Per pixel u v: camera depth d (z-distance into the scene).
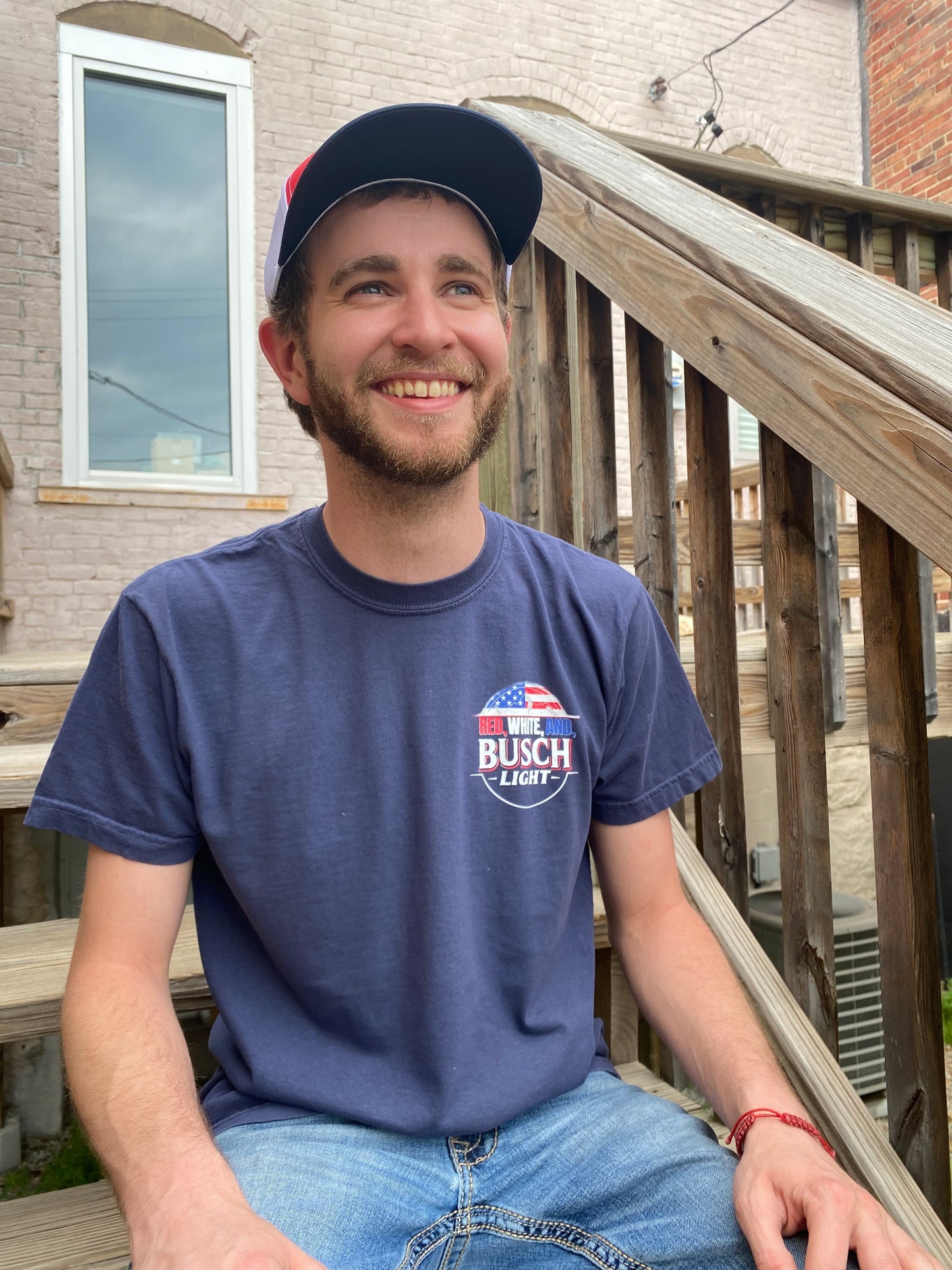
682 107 5.49
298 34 4.55
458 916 0.90
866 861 3.42
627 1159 0.87
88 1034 0.82
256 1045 0.89
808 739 1.15
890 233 2.03
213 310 4.48
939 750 3.16
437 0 4.86
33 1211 1.04
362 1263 0.77
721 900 1.24
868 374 0.90
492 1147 0.89
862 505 1.02
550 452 1.63
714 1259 0.77
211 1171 0.73
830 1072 1.08
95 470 4.29
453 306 0.97
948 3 5.32
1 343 4.00
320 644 0.93
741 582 3.90
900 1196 0.98
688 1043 0.93
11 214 4.03
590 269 1.39
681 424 5.03
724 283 1.11
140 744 0.89
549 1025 0.95
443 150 0.95
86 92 4.25
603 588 1.03
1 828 1.97
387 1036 0.90
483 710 0.95
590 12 5.24
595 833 1.06
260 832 0.89
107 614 4.15
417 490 0.91
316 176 0.93
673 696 1.06
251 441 4.48
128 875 0.90
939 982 1.02
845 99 5.98
